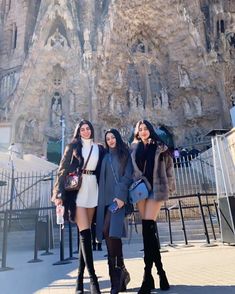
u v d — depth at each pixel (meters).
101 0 35.78
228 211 8.11
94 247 9.07
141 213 4.02
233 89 32.53
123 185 3.83
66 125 29.72
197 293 3.40
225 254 6.35
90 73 30.22
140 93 33.38
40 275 5.41
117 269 3.74
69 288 4.18
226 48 33.44
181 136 32.16
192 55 32.19
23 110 28.94
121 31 33.06
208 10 37.00
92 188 4.01
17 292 4.04
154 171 3.98
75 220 3.91
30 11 38.62
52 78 31.34
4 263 6.48
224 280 3.96
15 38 38.28
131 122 31.48
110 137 4.12
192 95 32.34
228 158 9.32
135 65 34.41
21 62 35.12
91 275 3.57
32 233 11.45
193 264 5.40
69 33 32.19
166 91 33.69
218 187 8.89
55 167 20.30
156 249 3.78
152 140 4.16
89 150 4.12
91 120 29.03
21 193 13.71
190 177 17.59
